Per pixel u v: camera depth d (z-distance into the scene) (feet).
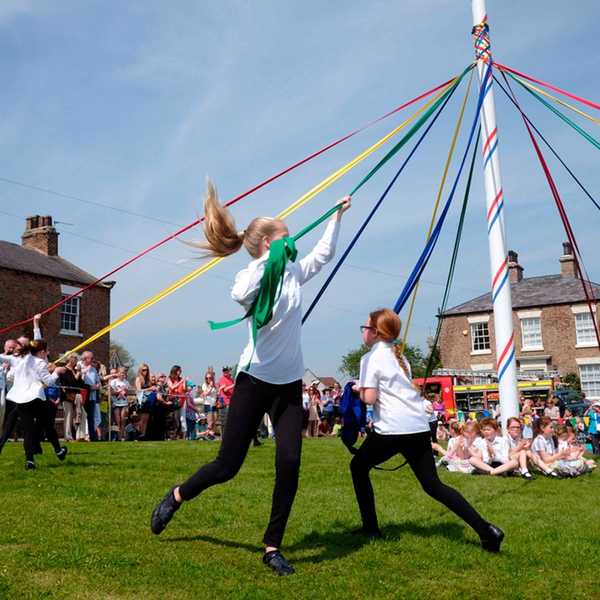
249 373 11.37
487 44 25.02
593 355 93.45
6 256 71.10
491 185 25.57
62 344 72.43
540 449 25.86
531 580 11.00
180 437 45.27
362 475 13.58
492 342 98.68
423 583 10.72
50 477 19.67
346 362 149.28
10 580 10.10
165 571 10.75
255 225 12.04
